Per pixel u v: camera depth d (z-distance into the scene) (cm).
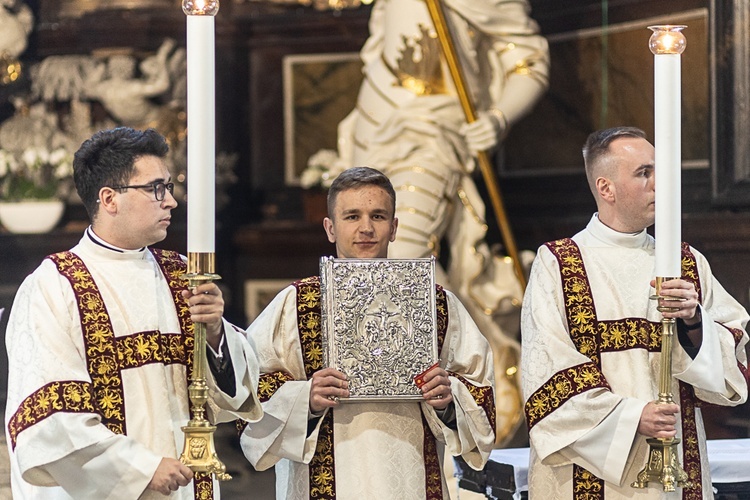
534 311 847
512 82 1667
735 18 1442
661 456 771
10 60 1952
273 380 823
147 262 797
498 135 1620
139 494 720
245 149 2111
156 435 758
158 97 2017
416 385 800
